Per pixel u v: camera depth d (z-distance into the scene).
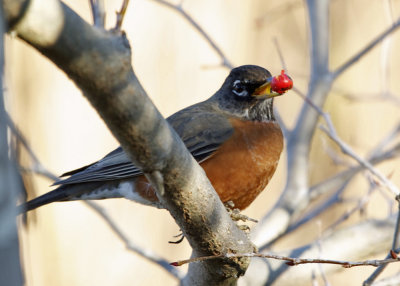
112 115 4.57
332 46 15.31
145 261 13.39
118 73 4.30
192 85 14.23
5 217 3.01
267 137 8.94
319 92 11.47
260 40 15.01
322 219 13.52
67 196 9.01
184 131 8.90
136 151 4.94
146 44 14.17
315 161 14.17
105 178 8.77
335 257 10.10
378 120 14.99
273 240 10.70
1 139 3.05
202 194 5.67
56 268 13.09
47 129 13.34
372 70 15.21
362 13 15.28
